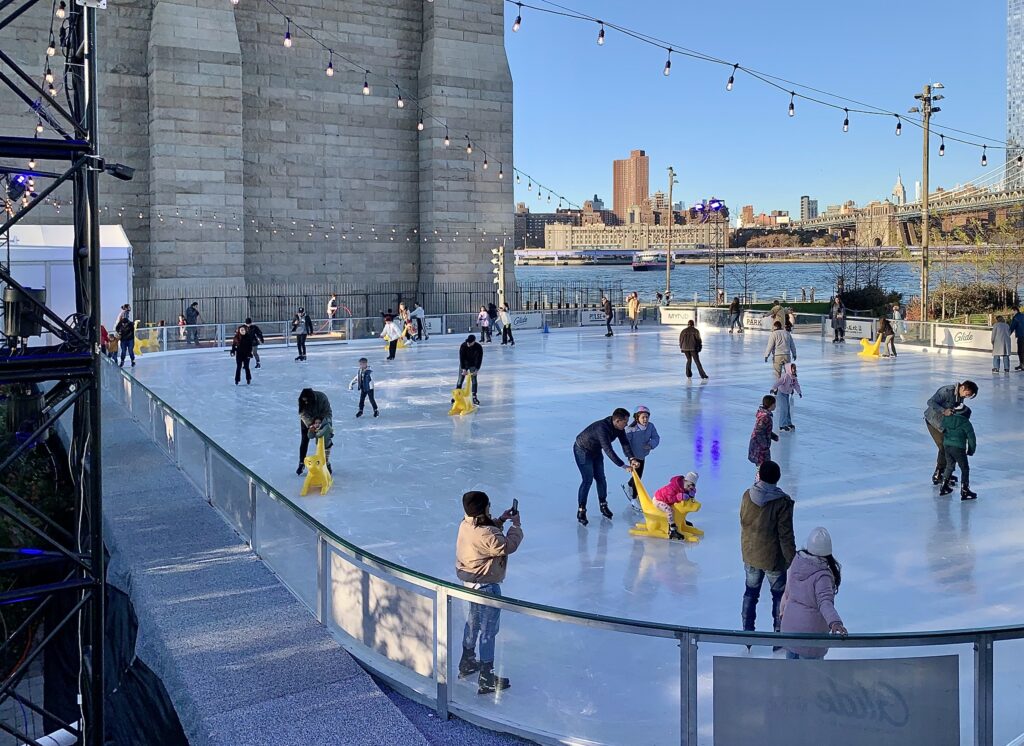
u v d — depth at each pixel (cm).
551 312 4416
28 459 1398
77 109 813
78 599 943
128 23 4003
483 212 4797
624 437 1202
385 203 4691
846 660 540
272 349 3488
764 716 546
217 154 4069
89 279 793
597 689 580
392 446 1689
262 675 661
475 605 618
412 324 3853
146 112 4053
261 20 4319
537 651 598
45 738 1007
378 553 1084
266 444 1711
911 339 3431
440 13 4641
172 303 3972
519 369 2819
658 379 2562
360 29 4566
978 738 550
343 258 4594
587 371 2758
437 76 4628
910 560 1039
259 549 916
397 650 674
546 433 1806
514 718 608
